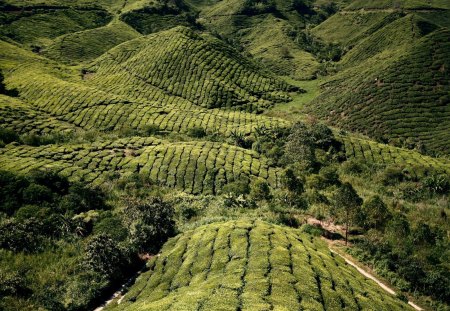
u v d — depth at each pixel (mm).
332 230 44156
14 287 33656
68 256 39938
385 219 43938
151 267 38219
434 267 37000
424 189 62781
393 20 178875
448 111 104438
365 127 107438
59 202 48438
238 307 24188
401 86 114875
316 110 125562
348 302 27531
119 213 47844
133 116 101250
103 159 69188
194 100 127000
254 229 38594
